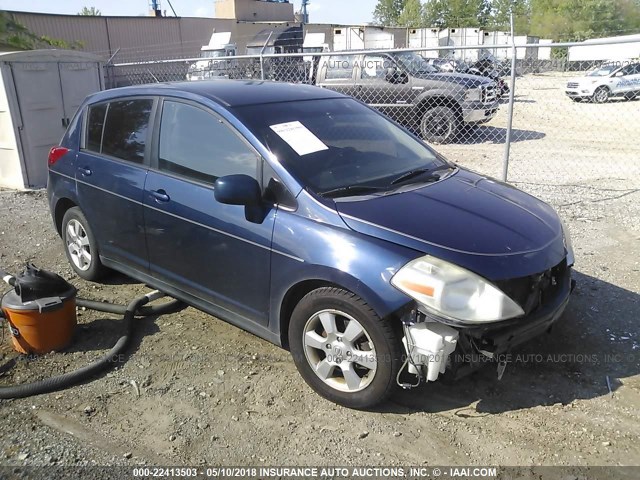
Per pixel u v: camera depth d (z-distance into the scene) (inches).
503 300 114.7
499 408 128.3
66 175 191.0
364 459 114.0
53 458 115.4
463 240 119.3
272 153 136.0
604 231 241.4
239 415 128.0
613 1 2166.6
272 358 150.3
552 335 156.6
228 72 571.8
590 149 451.5
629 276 194.5
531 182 334.6
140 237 165.2
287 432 122.1
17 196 335.6
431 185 144.1
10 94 336.8
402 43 1349.7
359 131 159.2
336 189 133.3
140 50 1252.5
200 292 152.8
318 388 132.0
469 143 479.5
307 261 124.1
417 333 113.5
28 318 147.5
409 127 473.7
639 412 125.6
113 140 176.9
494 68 540.1
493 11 2773.1
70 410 130.7
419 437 119.7
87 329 165.9
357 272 117.3
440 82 453.1
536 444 116.9
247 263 137.1
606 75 759.7
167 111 160.2
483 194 143.4
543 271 121.9
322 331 130.4
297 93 167.0
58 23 1090.7
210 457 115.5
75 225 196.2
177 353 153.4
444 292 111.6
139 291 193.6
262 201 134.2
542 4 2374.5
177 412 129.4
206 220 143.6
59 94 357.4
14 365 148.1
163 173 157.4
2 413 129.6
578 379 137.9
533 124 594.9
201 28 1401.3
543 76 909.2
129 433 122.9
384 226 120.7
